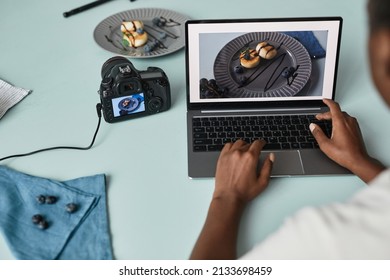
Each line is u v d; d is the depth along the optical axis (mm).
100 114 972
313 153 882
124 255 725
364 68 1097
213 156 882
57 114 1007
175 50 1142
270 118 961
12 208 785
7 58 1169
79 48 1198
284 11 1297
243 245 729
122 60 1002
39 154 907
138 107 975
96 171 868
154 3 1353
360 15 1272
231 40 948
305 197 806
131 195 821
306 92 987
